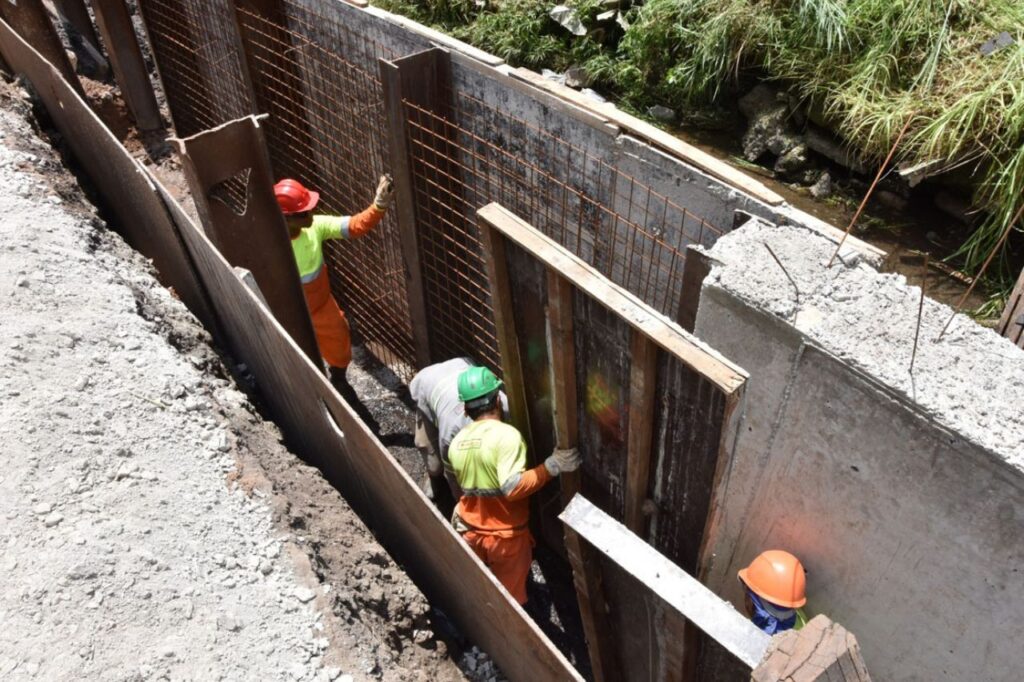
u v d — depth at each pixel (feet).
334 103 17.87
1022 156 18.34
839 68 22.15
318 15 16.93
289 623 8.41
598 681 13.06
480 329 17.13
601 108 12.32
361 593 9.62
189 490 9.41
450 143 13.96
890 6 21.63
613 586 10.43
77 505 8.66
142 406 10.27
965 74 20.59
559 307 10.03
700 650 9.14
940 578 8.24
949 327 8.18
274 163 21.36
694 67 24.45
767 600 9.74
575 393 11.32
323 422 10.87
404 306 18.99
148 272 14.38
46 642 7.42
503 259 10.91
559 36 28.43
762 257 9.14
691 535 10.51
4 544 8.08
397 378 19.84
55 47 21.24
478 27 28.55
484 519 13.15
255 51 18.86
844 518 9.04
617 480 11.73
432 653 10.06
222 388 12.13
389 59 15.70
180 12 21.63
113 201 16.85
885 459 8.09
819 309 8.47
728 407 8.10
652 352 8.96
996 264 19.58
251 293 10.87
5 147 14.87
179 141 12.41
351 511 10.91
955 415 7.26
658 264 12.62
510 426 12.78
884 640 9.50
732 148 25.18
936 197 21.48
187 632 7.88
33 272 11.71
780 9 23.41
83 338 10.95
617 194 12.64
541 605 15.17
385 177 15.97
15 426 9.24
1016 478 6.93
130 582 8.05
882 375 7.66
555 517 14.65
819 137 22.95
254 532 9.25
